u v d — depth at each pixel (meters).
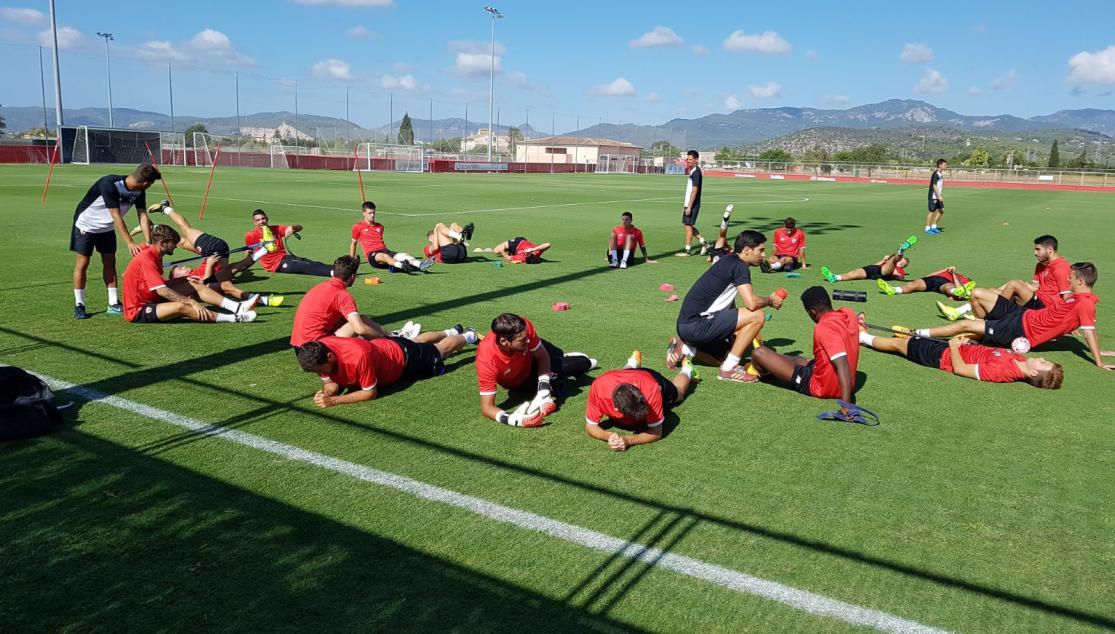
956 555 3.17
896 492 3.75
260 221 9.62
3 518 3.24
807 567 3.05
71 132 45.50
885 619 2.73
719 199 28.47
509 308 7.95
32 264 9.74
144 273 6.61
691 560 3.07
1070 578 3.03
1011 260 12.93
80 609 2.65
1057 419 4.90
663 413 4.52
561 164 65.25
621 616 2.70
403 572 2.93
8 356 5.61
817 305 5.14
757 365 5.39
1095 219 22.41
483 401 4.55
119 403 4.68
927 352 6.02
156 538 3.12
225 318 6.83
